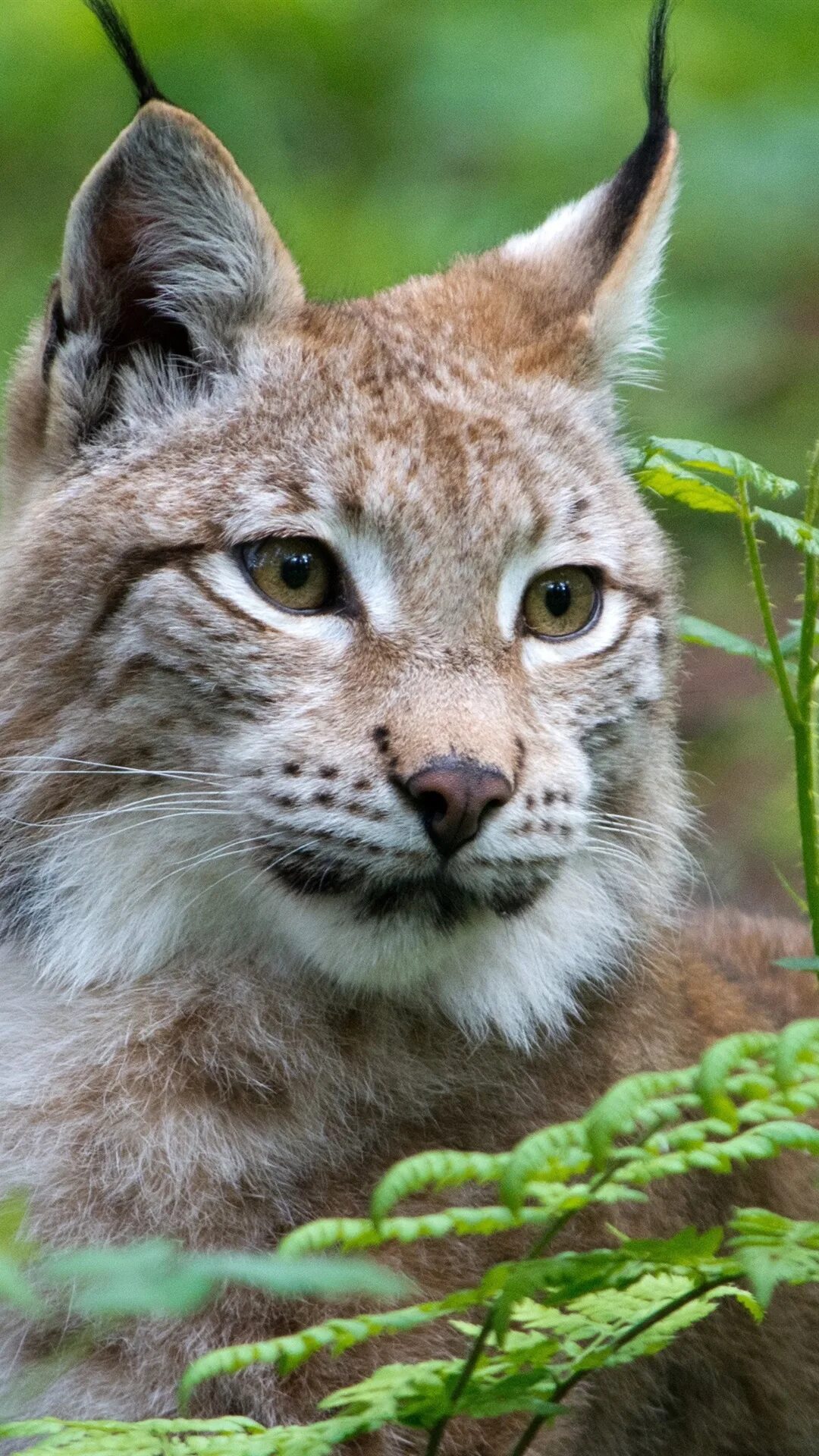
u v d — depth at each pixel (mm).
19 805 8562
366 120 21656
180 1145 8281
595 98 21250
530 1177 5609
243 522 8398
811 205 20938
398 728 8000
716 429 18609
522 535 8680
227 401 8773
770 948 11180
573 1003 8969
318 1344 5945
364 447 8547
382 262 19000
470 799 7840
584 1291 6145
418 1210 8312
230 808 8258
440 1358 8031
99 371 8852
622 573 9148
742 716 16484
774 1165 9789
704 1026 9859
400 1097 8688
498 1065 8859
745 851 14906
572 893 8969
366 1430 6418
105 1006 8508
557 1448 8344
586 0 22562
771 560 18344
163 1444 6223
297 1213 8445
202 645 8273
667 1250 5863
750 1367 9945
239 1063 8461
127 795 8398
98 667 8406
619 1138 8617
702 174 20953
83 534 8531
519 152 21016
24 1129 8336
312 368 8844
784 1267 5688
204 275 8906
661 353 10344
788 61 22125
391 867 8008
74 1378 7902
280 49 21453
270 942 8539
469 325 9516
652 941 9391
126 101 20922
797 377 19406
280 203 19750
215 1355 5867
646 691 9234
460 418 8805
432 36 21891
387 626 8320
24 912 8641
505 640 8578
